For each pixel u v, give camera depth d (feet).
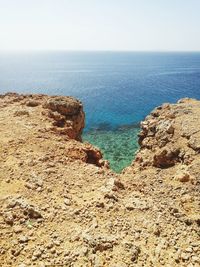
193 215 33.91
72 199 32.78
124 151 107.45
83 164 43.29
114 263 24.53
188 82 360.48
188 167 44.45
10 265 23.21
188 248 27.84
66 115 65.05
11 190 32.58
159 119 62.44
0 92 274.16
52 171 38.24
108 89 302.25
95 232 27.66
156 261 25.64
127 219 30.73
